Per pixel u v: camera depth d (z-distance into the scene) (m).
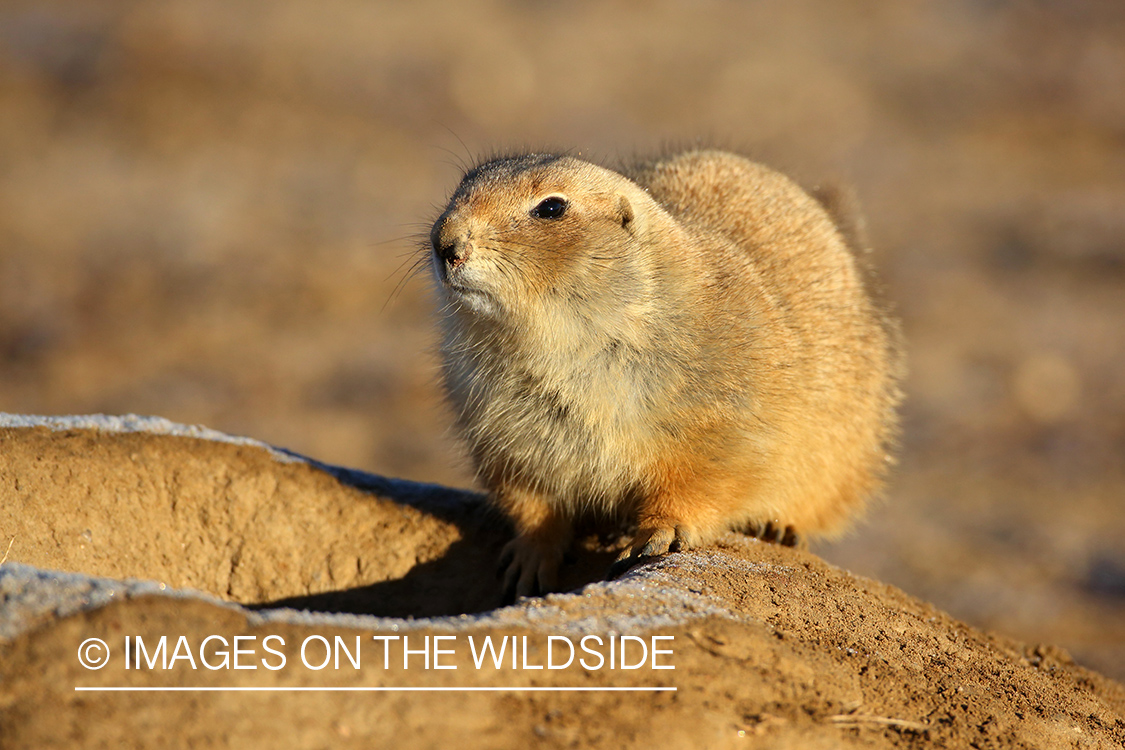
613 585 7.30
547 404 9.20
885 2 56.72
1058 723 7.33
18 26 43.03
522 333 8.91
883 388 11.54
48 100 38.19
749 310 9.45
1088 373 28.28
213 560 9.64
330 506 9.92
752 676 6.52
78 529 9.17
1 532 8.95
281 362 26.33
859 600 8.38
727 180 11.64
